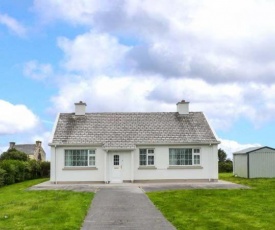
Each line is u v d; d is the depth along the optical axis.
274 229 14.73
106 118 39.16
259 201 21.97
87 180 35.59
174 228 14.66
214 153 36.38
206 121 39.03
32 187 31.70
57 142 35.69
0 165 39.62
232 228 14.80
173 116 39.84
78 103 39.34
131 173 35.56
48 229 14.50
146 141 36.22
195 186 30.56
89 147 35.88
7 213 18.20
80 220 16.22
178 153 36.47
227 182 34.66
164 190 27.78
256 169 39.75
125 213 18.06
